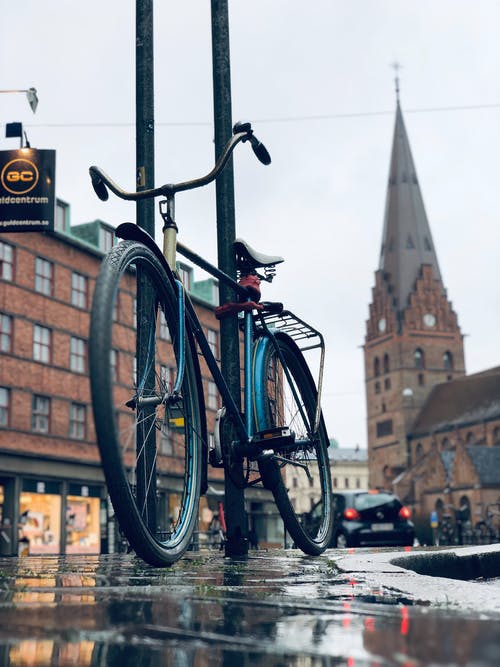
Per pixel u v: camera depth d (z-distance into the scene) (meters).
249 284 4.97
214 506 35.16
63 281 32.69
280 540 30.56
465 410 95.25
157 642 1.65
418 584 2.79
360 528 16.86
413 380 103.75
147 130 6.39
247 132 4.39
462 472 84.00
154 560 3.45
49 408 31.33
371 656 1.43
